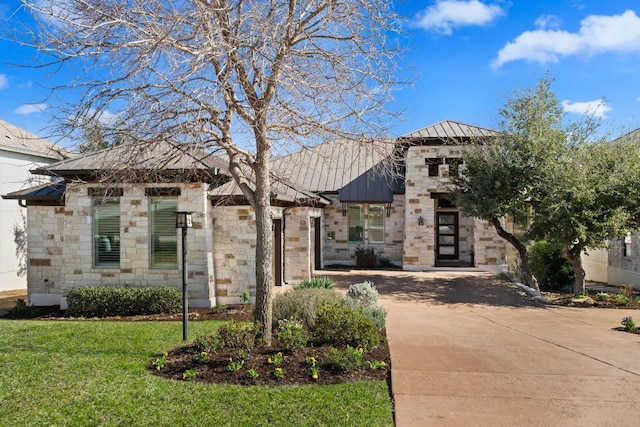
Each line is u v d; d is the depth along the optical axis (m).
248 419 4.81
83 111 6.64
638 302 13.04
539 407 5.20
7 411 5.03
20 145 17.61
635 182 12.57
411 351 7.54
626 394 5.59
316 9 7.24
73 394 5.48
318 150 8.50
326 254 21.86
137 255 12.45
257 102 7.23
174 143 7.12
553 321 10.52
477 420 4.87
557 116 14.56
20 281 17.98
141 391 5.56
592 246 13.36
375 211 21.80
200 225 12.30
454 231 22.14
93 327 9.33
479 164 15.40
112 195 12.28
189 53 6.64
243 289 12.70
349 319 7.36
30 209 13.55
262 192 7.29
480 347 7.87
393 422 4.82
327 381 5.91
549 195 13.34
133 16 6.58
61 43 6.02
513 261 18.50
